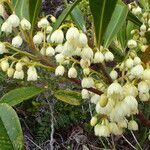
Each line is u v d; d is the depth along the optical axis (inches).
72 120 13.5
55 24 7.1
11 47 7.2
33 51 7.2
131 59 6.9
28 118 13.9
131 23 10.4
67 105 13.5
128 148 12.5
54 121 13.4
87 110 13.2
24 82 13.0
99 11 6.7
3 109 5.1
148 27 10.1
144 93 7.0
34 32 7.9
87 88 7.4
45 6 18.3
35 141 13.2
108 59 7.2
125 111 6.6
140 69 6.7
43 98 13.8
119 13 7.9
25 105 14.0
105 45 7.5
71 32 6.4
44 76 13.0
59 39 6.9
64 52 6.6
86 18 12.4
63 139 13.4
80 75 10.2
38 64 7.3
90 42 7.3
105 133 7.4
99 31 6.9
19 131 5.0
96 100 7.5
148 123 8.6
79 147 12.9
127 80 6.9
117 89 6.4
